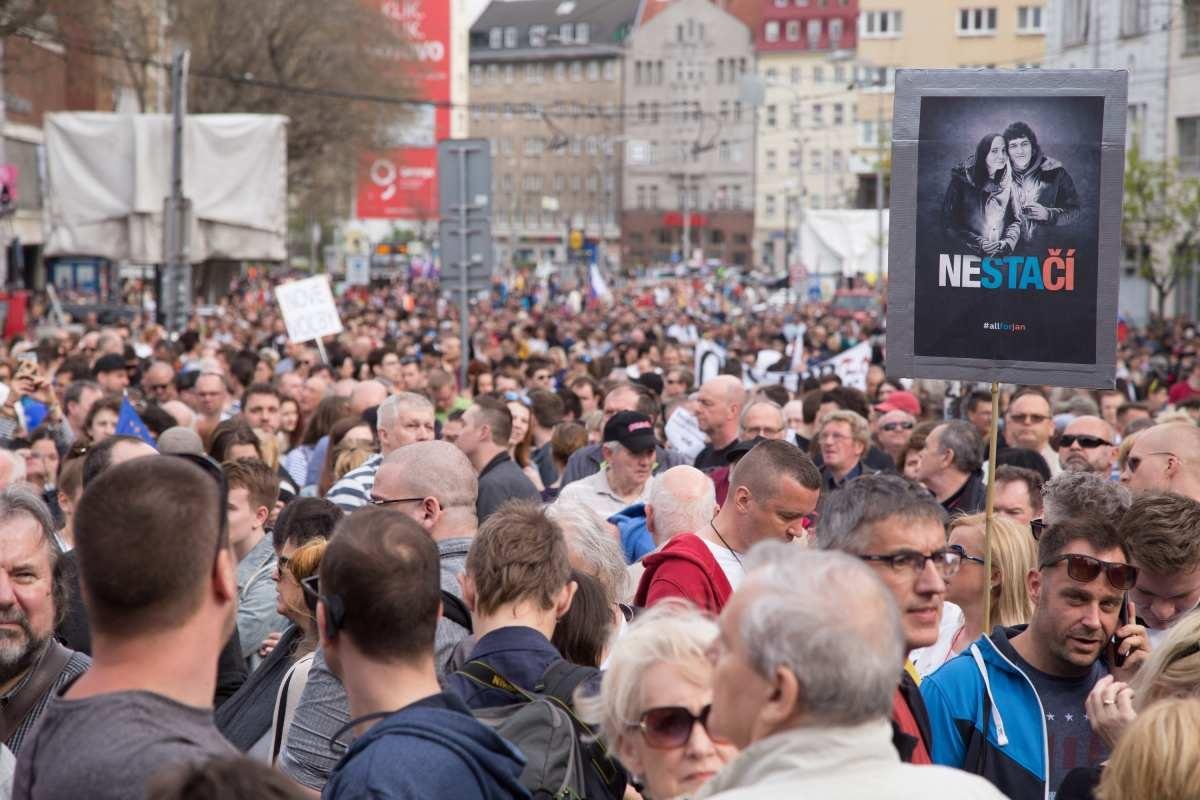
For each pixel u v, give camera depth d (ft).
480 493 60.29
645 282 647.97
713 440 71.10
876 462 73.05
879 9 650.84
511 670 29.12
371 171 424.05
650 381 102.47
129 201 156.04
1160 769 21.09
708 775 24.50
